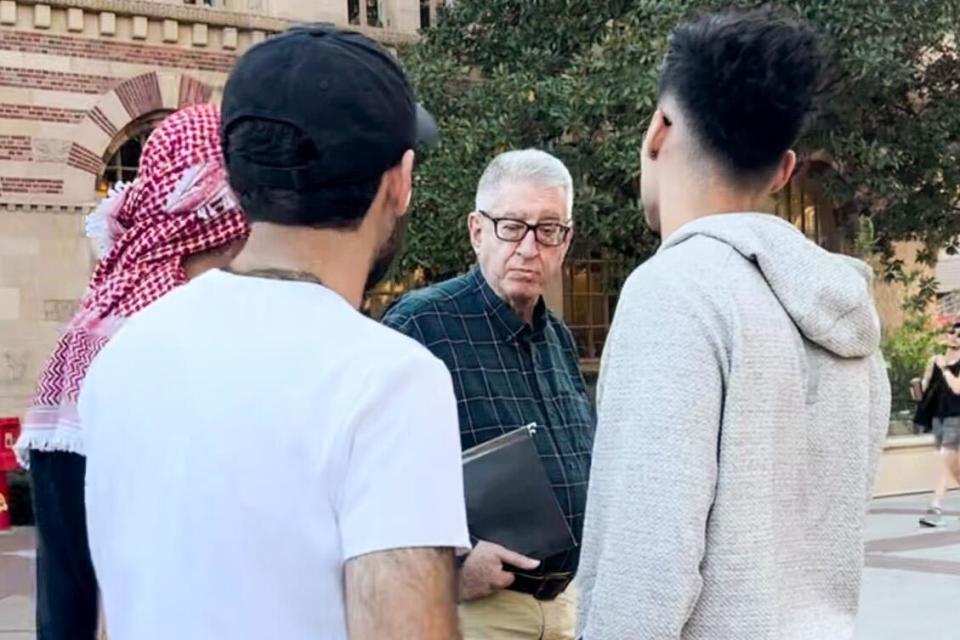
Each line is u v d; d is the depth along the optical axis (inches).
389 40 763.4
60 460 88.0
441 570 62.8
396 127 70.9
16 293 636.7
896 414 718.5
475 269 158.6
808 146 669.9
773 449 83.3
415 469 63.0
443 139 629.0
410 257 627.2
